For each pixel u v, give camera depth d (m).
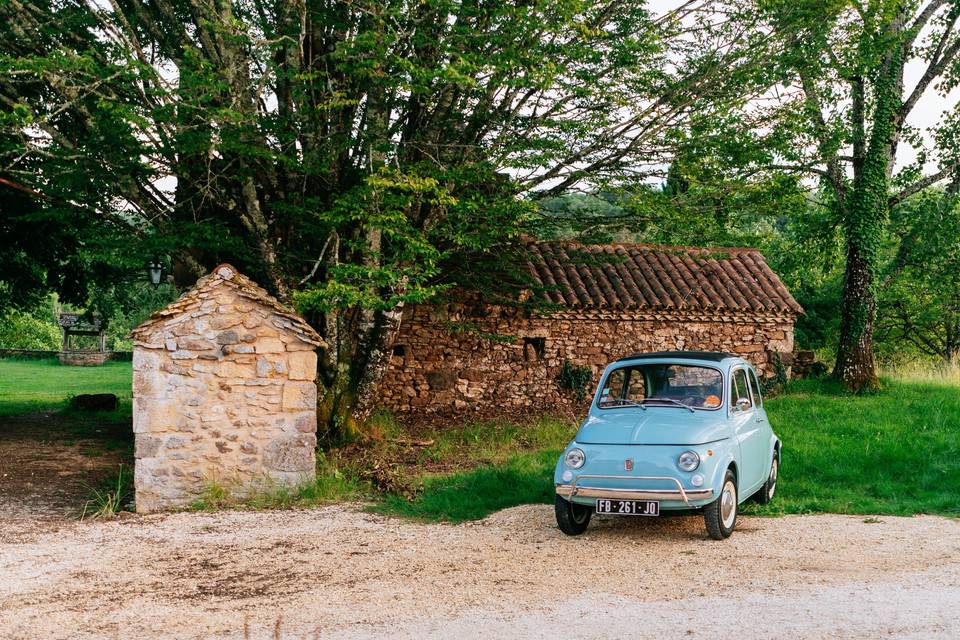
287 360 9.58
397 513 8.85
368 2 10.34
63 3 11.80
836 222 19.91
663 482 6.87
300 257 12.24
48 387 28.67
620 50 11.32
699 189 13.41
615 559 6.56
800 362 19.00
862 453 10.79
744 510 8.48
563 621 4.98
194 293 9.40
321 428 12.45
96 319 40.25
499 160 10.84
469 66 9.73
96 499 9.73
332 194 11.34
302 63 11.45
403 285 12.23
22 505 9.42
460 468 11.47
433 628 4.90
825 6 11.98
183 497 9.27
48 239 16.70
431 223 11.95
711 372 7.97
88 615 5.31
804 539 7.15
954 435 11.73
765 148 12.88
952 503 8.70
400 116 12.43
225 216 12.91
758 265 19.42
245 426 9.45
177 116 10.20
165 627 5.04
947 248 21.02
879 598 5.33
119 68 9.70
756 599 5.34
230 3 10.60
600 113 11.96
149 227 12.11
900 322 28.67
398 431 13.96
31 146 10.28
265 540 7.55
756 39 12.42
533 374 17.02
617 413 7.88
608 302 16.94
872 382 17.45
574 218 13.76
